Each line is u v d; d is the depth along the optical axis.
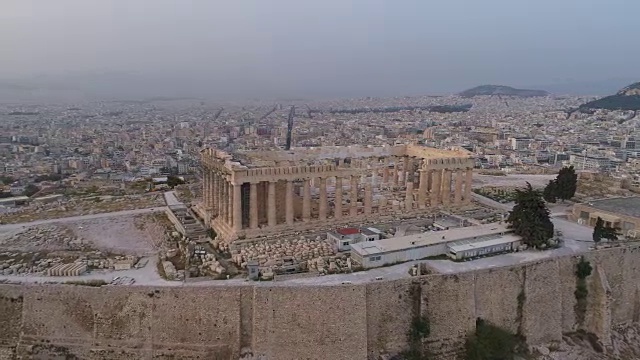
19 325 97.00
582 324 115.44
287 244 117.81
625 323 120.06
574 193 176.50
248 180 121.25
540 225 119.81
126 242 131.00
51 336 96.44
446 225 132.62
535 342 107.88
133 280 101.00
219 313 94.00
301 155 147.62
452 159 148.50
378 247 111.44
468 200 153.75
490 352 97.75
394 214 142.00
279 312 92.31
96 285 98.25
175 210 157.62
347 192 166.50
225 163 126.94
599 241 125.12
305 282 98.25
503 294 105.44
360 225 134.00
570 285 114.31
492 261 110.69
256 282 98.31
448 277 100.31
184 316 94.25
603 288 113.25
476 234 120.56
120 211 161.12
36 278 103.44
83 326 96.19
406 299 98.25
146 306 94.94
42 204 179.50
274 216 126.19
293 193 137.88
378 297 95.94
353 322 92.81
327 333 92.38
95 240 132.25
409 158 169.50
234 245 117.75
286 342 92.25
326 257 111.94
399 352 97.44
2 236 134.12
